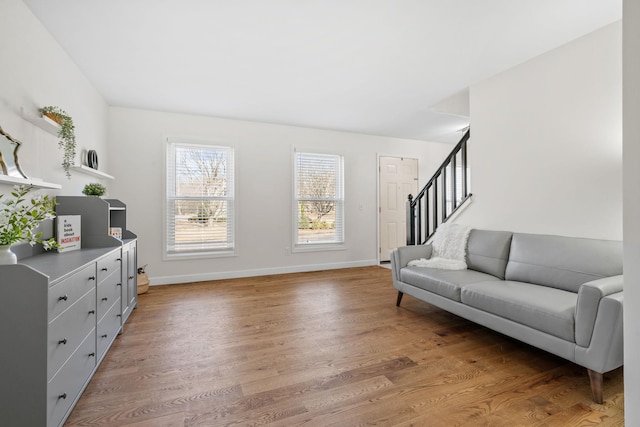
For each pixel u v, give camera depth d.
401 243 5.80
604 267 2.03
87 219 2.44
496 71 3.04
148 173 4.05
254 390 1.72
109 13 2.10
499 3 2.03
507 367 1.98
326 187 5.20
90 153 3.05
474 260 2.95
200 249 4.33
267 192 4.71
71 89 2.71
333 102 3.86
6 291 1.23
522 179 2.88
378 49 2.61
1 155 1.72
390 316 2.93
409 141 5.87
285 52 2.65
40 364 1.25
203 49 2.59
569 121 2.52
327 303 3.32
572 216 2.51
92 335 1.80
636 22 1.09
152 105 3.90
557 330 1.77
